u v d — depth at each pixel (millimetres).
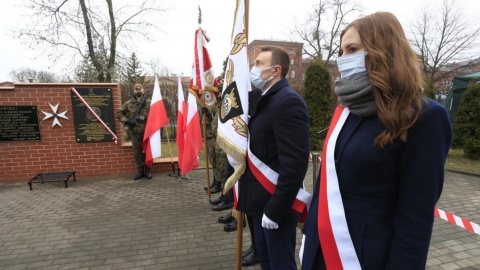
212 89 4176
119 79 13992
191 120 4809
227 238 3320
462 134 7785
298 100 1675
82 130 5973
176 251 3029
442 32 18562
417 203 918
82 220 3865
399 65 945
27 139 5758
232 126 1987
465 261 2770
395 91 949
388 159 984
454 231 3414
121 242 3238
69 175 5547
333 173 1140
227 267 2723
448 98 10352
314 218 1299
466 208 4164
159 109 5652
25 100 5656
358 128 1088
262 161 1845
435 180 909
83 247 3135
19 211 4203
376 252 1027
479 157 7523
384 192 1030
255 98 1917
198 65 4082
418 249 923
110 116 6102
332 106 9773
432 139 901
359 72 1070
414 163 921
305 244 1321
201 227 3623
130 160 6312
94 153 6102
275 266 1845
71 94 5840
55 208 4324
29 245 3191
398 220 969
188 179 5934
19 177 5801
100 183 5656
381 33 1001
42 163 5867
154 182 5719
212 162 5000
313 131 9562
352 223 1085
